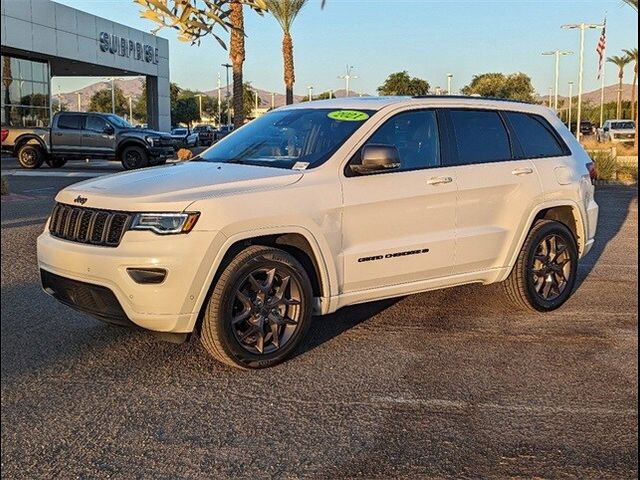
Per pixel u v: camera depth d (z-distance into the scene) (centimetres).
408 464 360
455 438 389
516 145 638
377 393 451
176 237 444
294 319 497
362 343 551
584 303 681
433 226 564
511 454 371
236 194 469
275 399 440
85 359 502
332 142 539
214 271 455
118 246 451
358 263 523
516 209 616
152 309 445
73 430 393
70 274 473
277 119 611
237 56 1802
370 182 529
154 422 405
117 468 353
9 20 3114
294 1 2856
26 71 3547
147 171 541
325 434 393
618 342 559
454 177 576
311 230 493
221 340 466
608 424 409
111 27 4056
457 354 527
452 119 601
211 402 434
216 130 6569
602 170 2127
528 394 452
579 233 678
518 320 619
